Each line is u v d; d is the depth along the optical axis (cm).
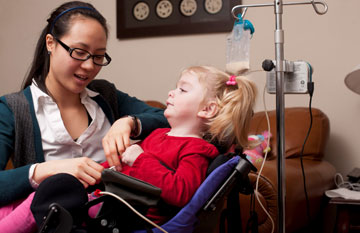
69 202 92
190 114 123
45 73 140
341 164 255
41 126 134
